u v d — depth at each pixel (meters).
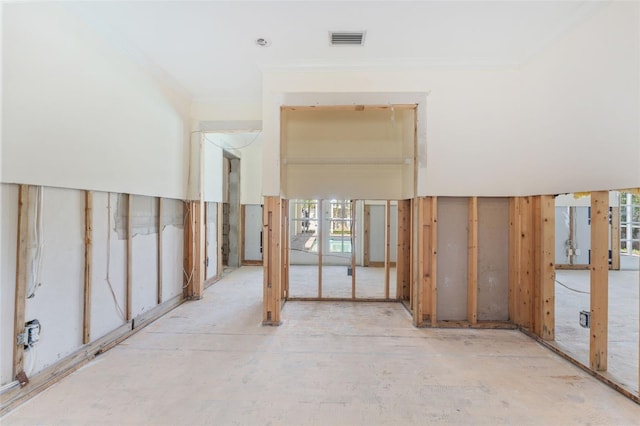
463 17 2.64
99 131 2.80
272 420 1.96
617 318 3.74
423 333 3.35
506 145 3.41
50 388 2.29
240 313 4.02
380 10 2.55
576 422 1.95
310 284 5.56
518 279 3.44
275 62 3.42
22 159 2.10
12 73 2.03
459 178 3.45
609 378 2.37
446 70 3.43
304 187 4.72
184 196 4.53
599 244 2.47
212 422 1.94
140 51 3.21
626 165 2.21
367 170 4.70
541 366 2.64
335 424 1.93
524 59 3.27
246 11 2.57
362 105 3.50
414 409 2.08
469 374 2.51
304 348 2.97
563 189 2.80
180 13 2.59
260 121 4.61
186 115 4.54
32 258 2.21
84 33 2.62
